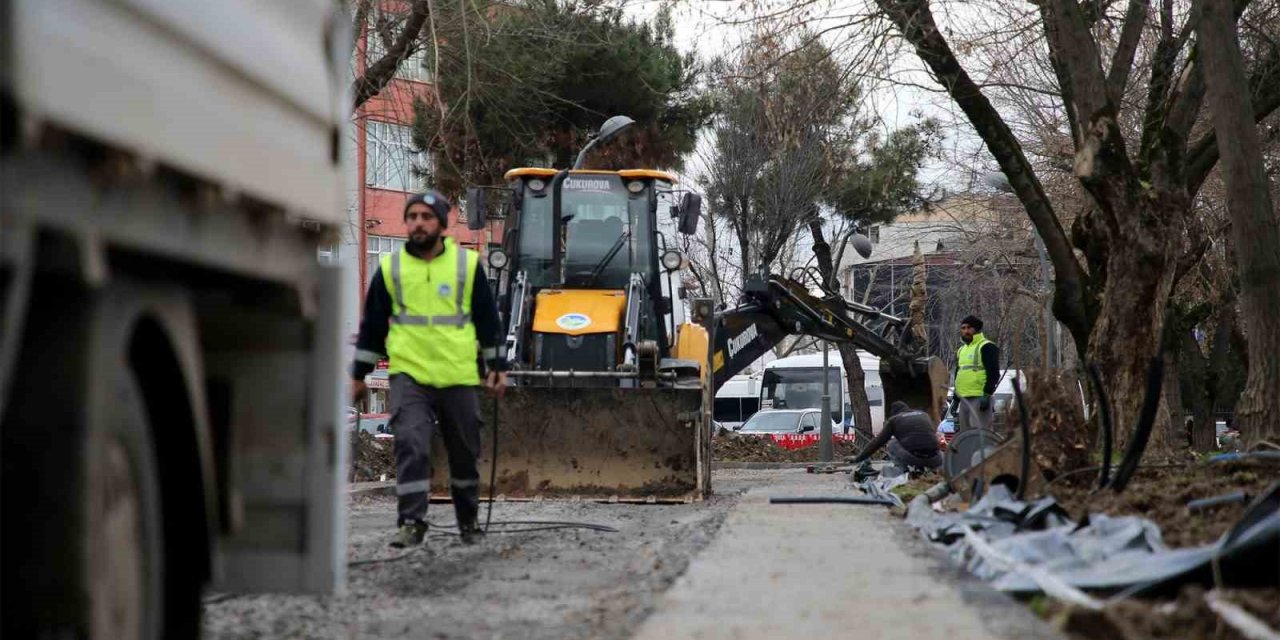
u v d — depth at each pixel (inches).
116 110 151.3
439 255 408.2
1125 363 670.5
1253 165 592.4
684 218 714.2
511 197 729.0
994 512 390.9
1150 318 671.1
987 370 802.8
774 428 1836.9
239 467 217.6
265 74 201.0
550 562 370.3
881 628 234.8
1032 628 232.7
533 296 700.0
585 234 713.6
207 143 178.1
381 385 1788.9
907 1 700.0
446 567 359.3
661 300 709.9
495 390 420.2
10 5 129.1
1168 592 260.8
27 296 141.9
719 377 946.1
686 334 705.6
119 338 161.9
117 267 162.6
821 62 711.1
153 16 161.9
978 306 2142.0
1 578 149.8
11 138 131.5
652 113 1221.7
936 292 2253.9
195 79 175.0
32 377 150.3
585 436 633.6
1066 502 427.5
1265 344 587.8
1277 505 262.4
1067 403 485.4
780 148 783.1
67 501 150.5
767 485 830.5
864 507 538.3
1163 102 701.3
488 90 855.1
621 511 568.1
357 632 256.7
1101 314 680.4
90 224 150.0
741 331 952.9
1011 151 764.6
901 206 1507.1
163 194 168.4
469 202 723.4
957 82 741.9
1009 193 1551.4
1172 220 668.7
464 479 418.3
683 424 628.1
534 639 245.4
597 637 239.9
